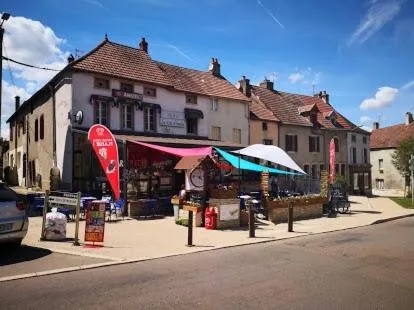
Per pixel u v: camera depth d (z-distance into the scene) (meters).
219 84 32.72
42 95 27.59
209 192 15.77
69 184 22.75
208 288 7.21
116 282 7.50
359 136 46.31
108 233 13.34
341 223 17.67
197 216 15.27
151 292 6.91
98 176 21.58
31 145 30.36
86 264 8.80
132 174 19.92
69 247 10.59
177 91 27.67
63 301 6.37
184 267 8.84
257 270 8.66
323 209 21.22
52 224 11.52
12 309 5.99
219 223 14.93
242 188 24.69
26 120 31.97
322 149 40.59
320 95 47.72
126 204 17.80
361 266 9.28
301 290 7.22
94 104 23.45
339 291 7.23
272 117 35.44
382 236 14.22
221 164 16.50
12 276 7.74
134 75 25.39
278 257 10.12
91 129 15.05
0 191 10.09
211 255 10.28
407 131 57.16
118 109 24.55
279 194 22.66
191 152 19.67
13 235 9.78
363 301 6.69
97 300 6.44
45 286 7.18
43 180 26.84
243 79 35.38
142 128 25.64
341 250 11.30
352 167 44.00
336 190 23.06
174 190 21.98
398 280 8.09
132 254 9.99
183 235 13.23
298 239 13.30
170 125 27.12
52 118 25.09
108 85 24.19
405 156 41.91
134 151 20.67
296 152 37.59
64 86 23.52
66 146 23.12
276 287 7.38
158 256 9.85
